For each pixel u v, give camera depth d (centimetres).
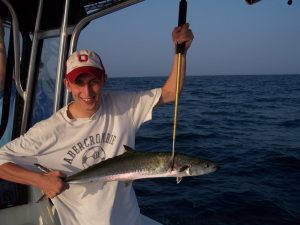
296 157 999
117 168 239
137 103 257
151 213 614
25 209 318
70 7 297
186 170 248
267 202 650
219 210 620
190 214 607
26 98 322
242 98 3684
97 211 243
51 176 227
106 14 284
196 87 6456
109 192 246
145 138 1392
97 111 242
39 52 321
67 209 249
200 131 1545
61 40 303
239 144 1243
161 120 1958
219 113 2317
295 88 5716
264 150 1121
